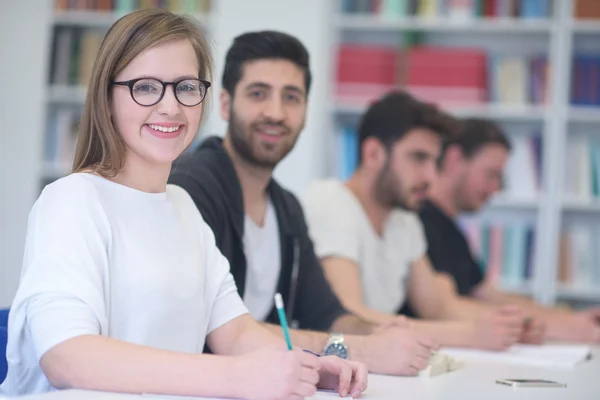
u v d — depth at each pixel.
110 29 1.58
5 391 1.53
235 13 4.97
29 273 1.41
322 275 2.56
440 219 3.66
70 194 1.49
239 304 1.80
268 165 2.37
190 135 1.62
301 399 1.33
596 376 2.13
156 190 1.64
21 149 5.14
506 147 4.04
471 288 3.82
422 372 1.92
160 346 1.57
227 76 2.38
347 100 4.97
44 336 1.36
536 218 5.20
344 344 2.00
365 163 3.00
